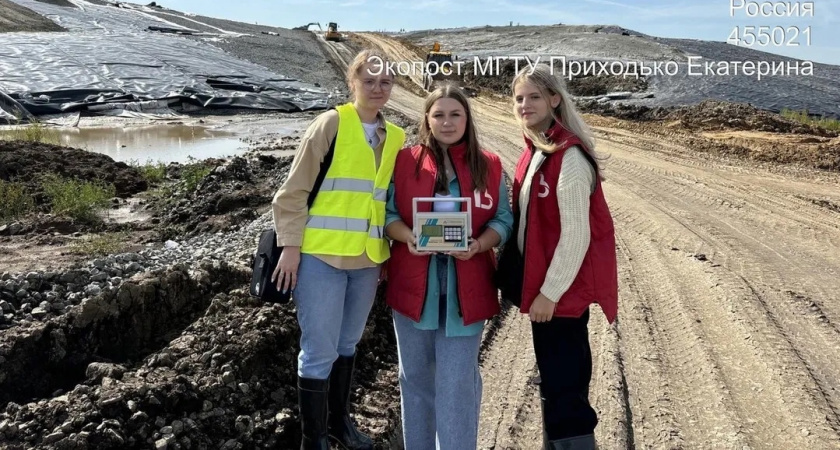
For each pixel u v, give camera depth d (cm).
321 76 4044
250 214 1009
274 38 5206
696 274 712
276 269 303
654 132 2047
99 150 1905
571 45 4978
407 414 331
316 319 308
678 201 1131
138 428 321
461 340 308
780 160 1616
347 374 343
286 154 1811
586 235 286
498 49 5206
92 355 429
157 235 955
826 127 2197
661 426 406
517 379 467
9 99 2383
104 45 3569
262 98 3073
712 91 2997
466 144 309
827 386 459
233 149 1970
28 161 1262
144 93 2809
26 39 3431
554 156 291
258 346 387
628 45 4731
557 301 292
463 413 305
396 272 316
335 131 303
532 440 392
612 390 446
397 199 316
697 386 459
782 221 1001
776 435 396
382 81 304
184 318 476
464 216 290
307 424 318
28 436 313
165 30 5047
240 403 359
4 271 677
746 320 574
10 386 399
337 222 304
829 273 741
